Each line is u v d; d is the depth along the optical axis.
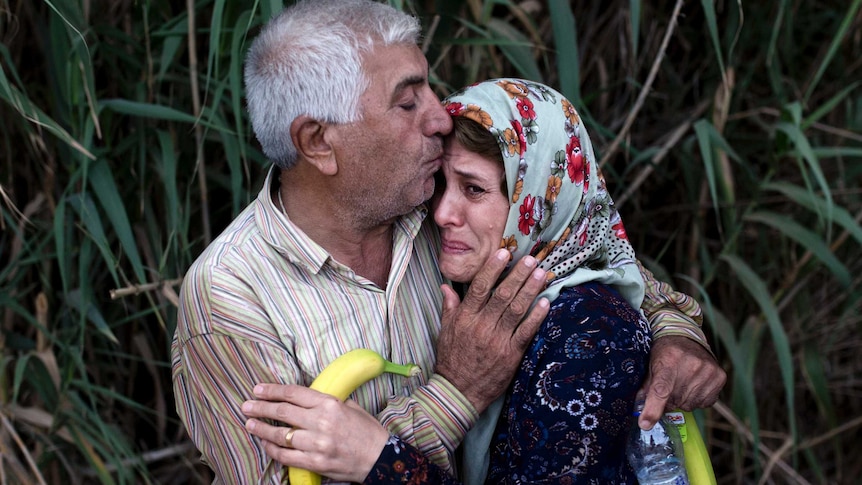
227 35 2.04
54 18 1.98
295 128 1.42
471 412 1.49
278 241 1.46
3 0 2.14
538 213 1.53
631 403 1.47
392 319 1.52
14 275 2.35
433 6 2.26
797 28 2.77
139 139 2.16
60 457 2.32
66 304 2.23
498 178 1.52
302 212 1.51
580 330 1.45
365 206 1.47
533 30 2.25
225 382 1.44
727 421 2.86
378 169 1.43
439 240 1.68
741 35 2.58
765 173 2.82
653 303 1.73
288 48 1.39
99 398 2.42
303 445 1.36
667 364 1.53
